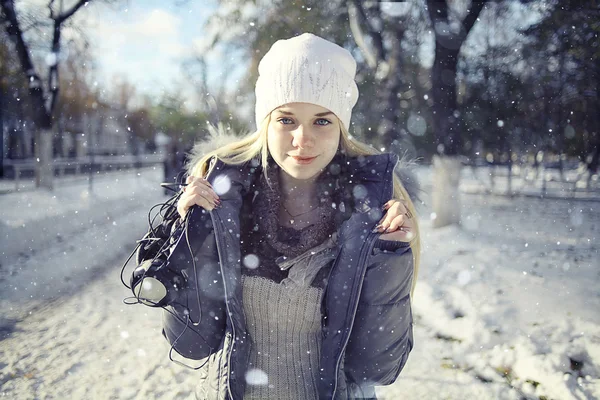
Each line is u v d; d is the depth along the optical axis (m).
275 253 1.61
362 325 1.56
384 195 1.60
